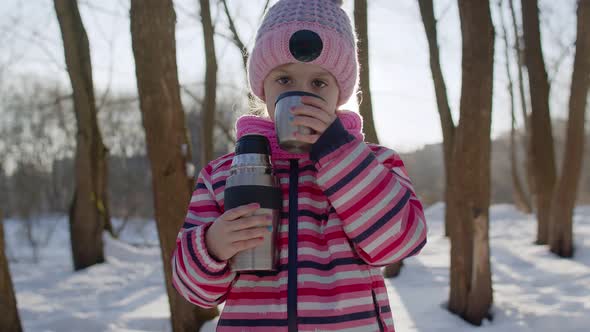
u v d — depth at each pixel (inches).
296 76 54.4
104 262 329.4
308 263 49.4
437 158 959.6
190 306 150.9
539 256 288.0
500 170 1048.8
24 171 775.7
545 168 331.0
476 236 164.1
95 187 332.8
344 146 48.1
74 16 326.6
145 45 140.9
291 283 48.3
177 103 145.0
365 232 48.0
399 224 48.4
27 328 172.9
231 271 49.6
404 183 55.9
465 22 166.9
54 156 854.5
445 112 328.5
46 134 844.0
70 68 325.1
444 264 267.9
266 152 49.7
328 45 53.7
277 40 53.8
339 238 50.7
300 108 46.4
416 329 154.9
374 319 49.3
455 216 169.6
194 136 776.3
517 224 468.4
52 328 172.4
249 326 48.9
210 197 56.8
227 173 56.8
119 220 839.7
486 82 165.8
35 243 527.5
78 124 328.2
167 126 142.6
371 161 49.0
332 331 47.1
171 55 142.9
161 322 179.5
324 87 54.8
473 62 165.9
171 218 143.9
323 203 52.8
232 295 51.0
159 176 143.8
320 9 55.5
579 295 180.5
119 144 900.6
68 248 561.9
